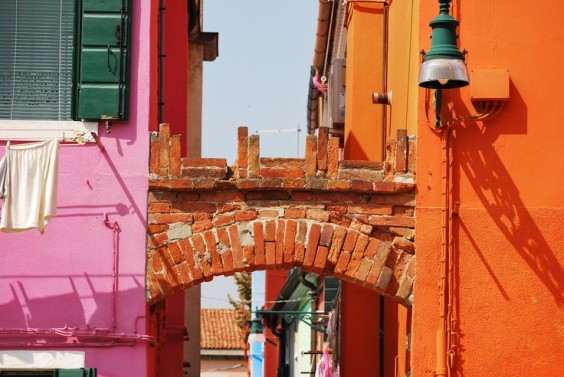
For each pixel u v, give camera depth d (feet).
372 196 100.07
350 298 125.59
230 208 100.32
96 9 102.73
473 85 98.68
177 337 129.08
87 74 101.81
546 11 100.07
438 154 99.55
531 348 97.55
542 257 98.22
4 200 96.07
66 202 100.68
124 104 101.14
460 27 100.17
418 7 101.76
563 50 99.66
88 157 101.14
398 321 114.83
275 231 99.81
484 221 98.68
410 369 102.47
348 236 99.66
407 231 99.55
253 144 100.22
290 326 239.71
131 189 100.68
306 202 100.22
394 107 118.62
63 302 99.76
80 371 98.68
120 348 99.30
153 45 104.37
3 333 99.09
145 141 101.19
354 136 131.85
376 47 132.67
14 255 100.22
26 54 103.60
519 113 99.30
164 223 100.32
